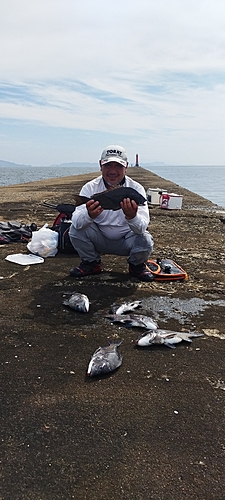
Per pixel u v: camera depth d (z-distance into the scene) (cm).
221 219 1007
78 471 198
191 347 328
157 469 200
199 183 4550
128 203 428
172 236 784
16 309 394
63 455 208
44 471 197
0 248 646
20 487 188
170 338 328
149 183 2478
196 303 423
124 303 403
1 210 1091
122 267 550
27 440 218
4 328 352
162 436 224
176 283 489
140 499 183
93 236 486
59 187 2067
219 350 323
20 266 544
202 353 318
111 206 438
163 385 274
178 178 6394
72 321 371
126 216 443
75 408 246
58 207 664
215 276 520
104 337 342
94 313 390
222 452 213
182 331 355
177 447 215
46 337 338
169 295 446
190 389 270
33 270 527
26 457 206
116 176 468
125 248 502
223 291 462
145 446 216
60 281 484
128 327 360
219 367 298
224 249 675
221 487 190
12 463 202
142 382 277
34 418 236
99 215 476
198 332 354
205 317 387
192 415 243
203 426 233
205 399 259
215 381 280
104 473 197
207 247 690
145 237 480
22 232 704
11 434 222
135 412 244
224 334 352
